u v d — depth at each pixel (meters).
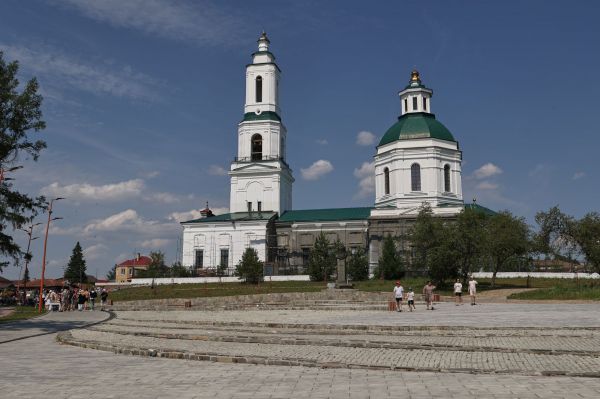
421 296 49.97
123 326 29.70
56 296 56.41
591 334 20.55
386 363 14.90
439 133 88.62
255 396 11.46
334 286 62.41
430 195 86.00
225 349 18.88
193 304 55.50
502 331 21.80
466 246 58.94
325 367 14.80
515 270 76.19
